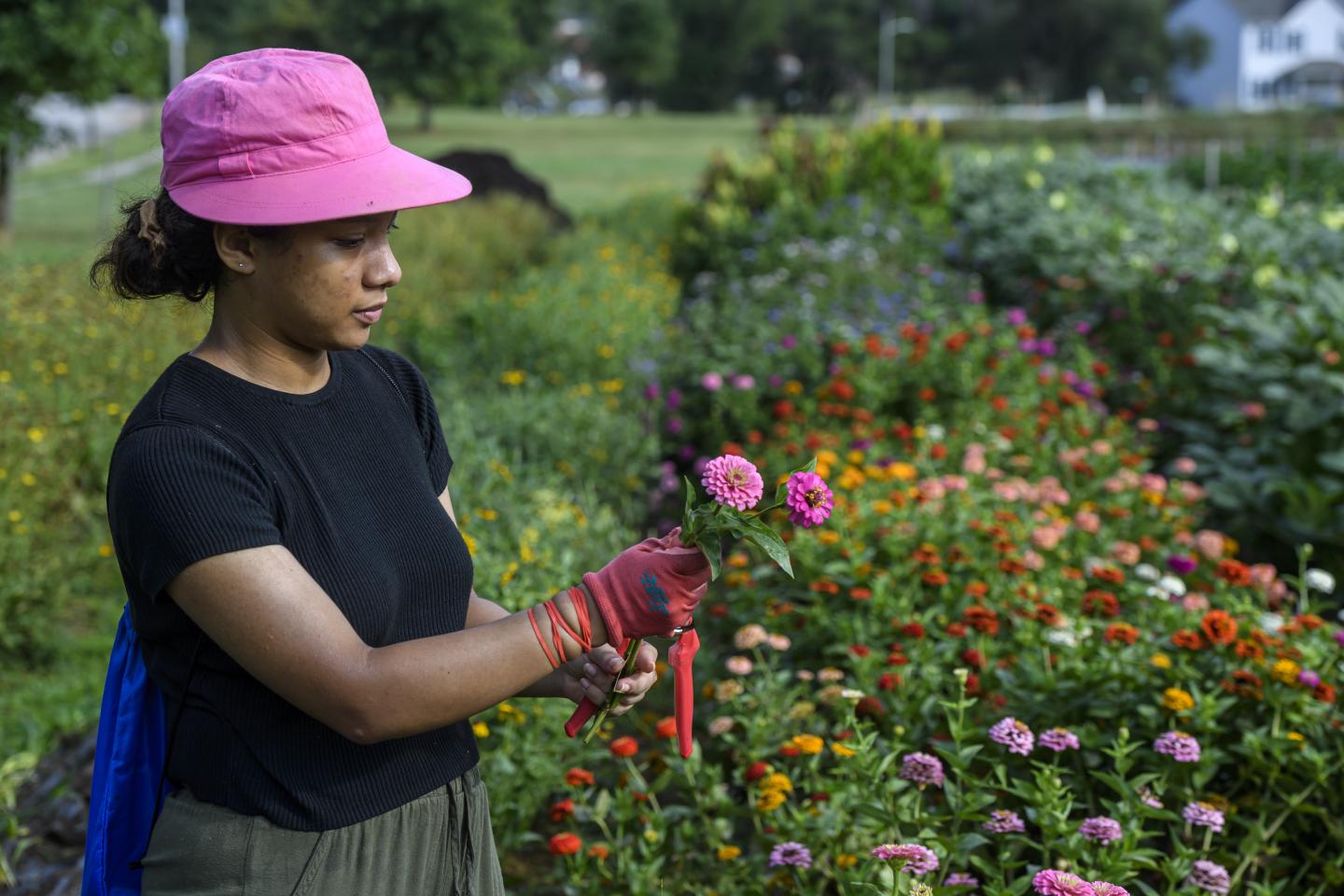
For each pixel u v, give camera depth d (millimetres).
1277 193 14102
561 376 7430
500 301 8781
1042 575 3600
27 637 4750
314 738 1438
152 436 1359
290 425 1443
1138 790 2457
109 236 1505
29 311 7141
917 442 5203
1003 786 2457
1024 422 5477
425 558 1532
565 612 1389
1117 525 4387
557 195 26516
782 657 3537
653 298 9609
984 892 2572
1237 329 6340
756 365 6285
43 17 14555
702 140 50406
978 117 60062
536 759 3031
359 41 55312
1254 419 5387
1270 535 4859
